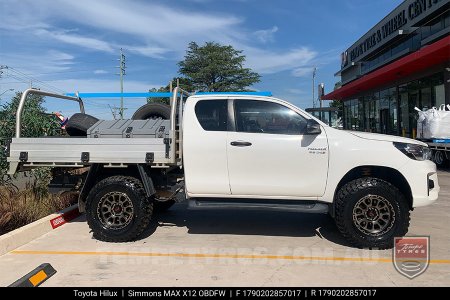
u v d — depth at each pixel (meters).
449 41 14.38
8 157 5.99
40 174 8.12
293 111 5.80
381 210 5.45
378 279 4.46
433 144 14.12
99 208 5.86
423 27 22.81
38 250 5.51
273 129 5.78
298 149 5.61
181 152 5.98
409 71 21.02
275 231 6.41
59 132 8.77
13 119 8.16
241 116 5.85
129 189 5.79
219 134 5.77
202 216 7.41
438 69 18.70
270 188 5.68
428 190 5.43
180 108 6.16
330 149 5.56
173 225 6.80
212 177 5.77
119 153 5.83
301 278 4.51
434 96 19.50
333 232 6.32
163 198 6.21
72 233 6.34
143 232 6.38
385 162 5.45
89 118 7.02
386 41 27.06
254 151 5.67
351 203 5.43
